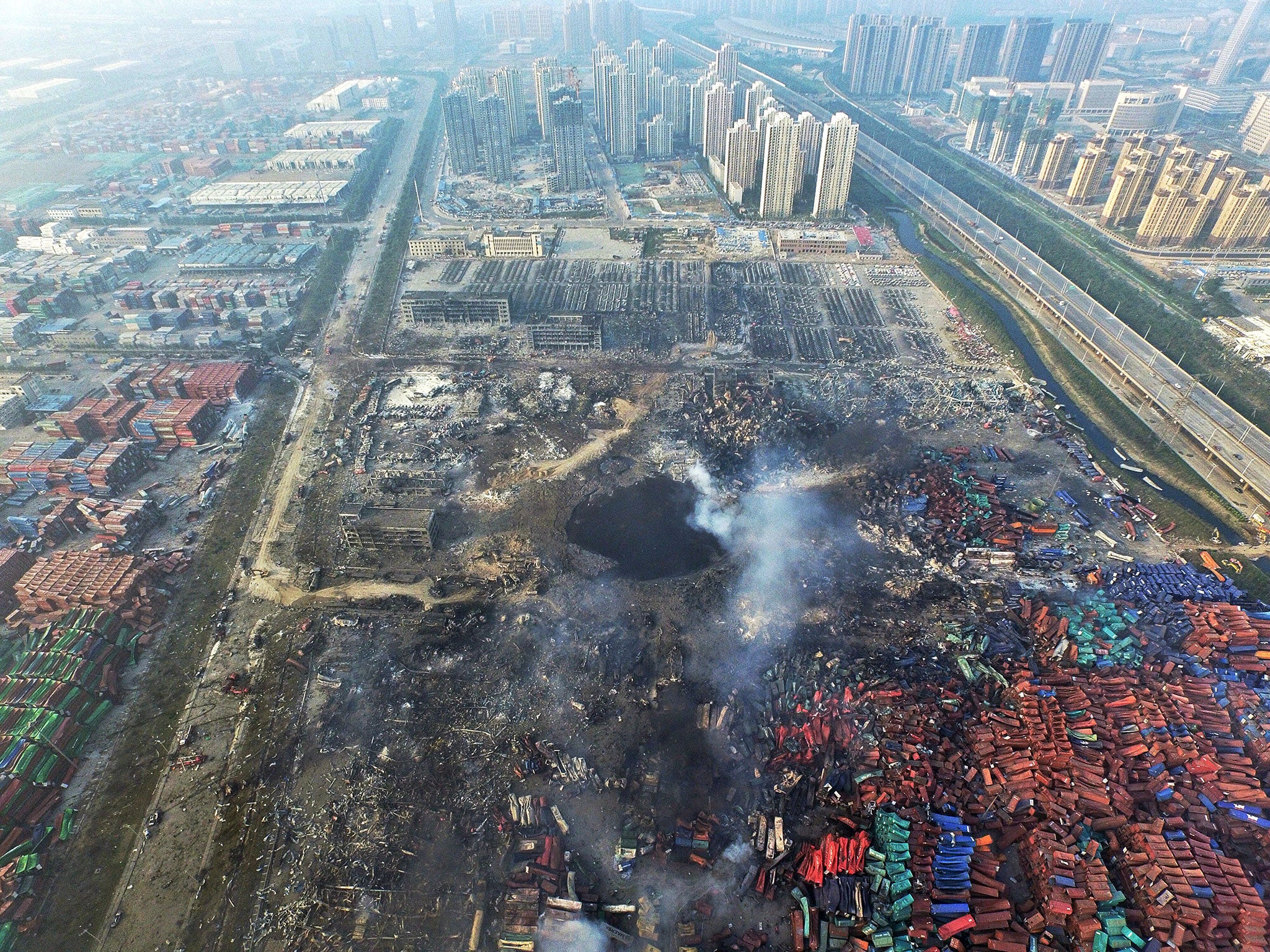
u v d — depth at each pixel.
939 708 174.00
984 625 197.88
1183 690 175.62
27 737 165.12
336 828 154.50
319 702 180.88
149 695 183.88
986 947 132.12
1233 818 150.25
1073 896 135.12
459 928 139.25
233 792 161.62
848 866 144.12
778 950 135.75
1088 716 168.25
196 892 145.25
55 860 150.12
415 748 170.12
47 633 191.38
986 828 150.62
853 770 162.75
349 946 136.88
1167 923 132.12
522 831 154.00
